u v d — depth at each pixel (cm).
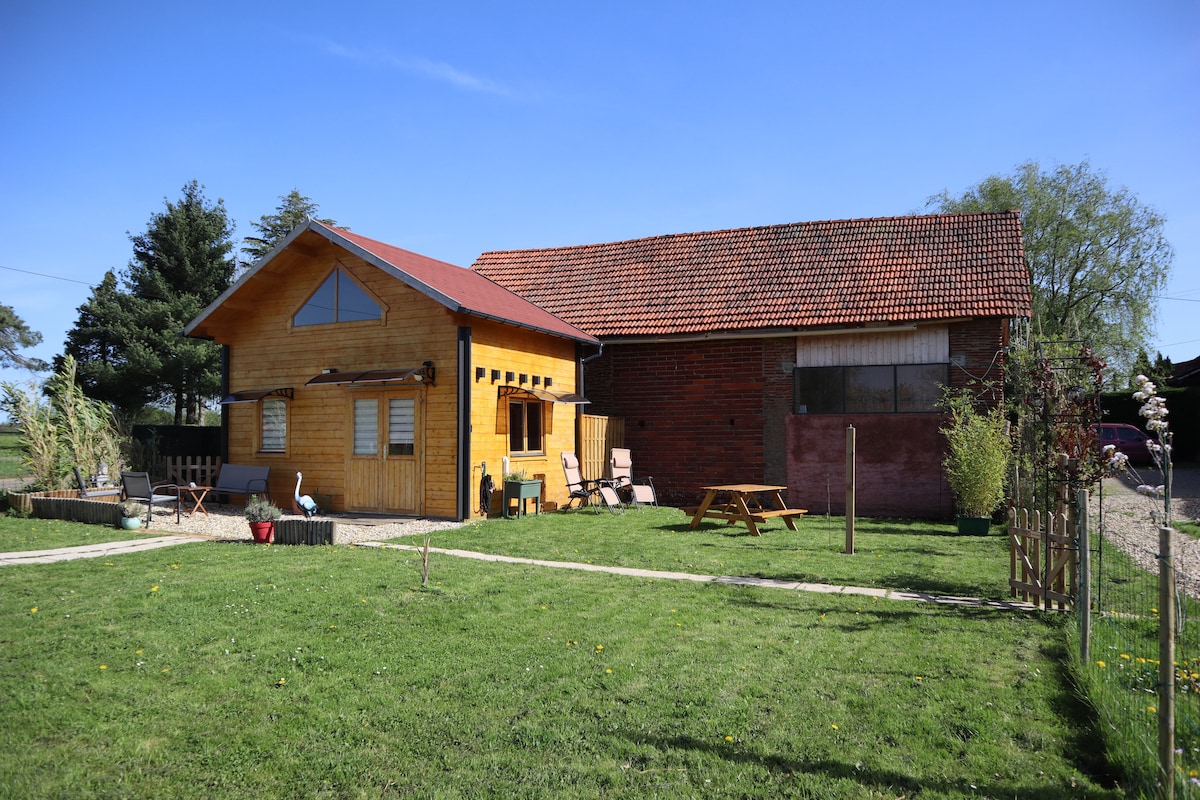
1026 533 836
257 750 460
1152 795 388
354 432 1567
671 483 1884
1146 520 1512
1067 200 3484
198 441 1989
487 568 977
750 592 862
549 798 409
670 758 454
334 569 940
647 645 659
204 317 1647
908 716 513
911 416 1658
